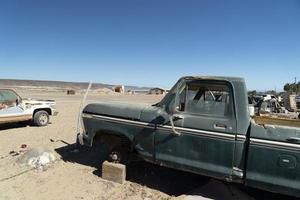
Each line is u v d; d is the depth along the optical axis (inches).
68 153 294.5
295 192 155.3
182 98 194.2
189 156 184.7
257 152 162.4
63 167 250.2
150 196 196.2
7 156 281.1
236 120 171.2
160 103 204.7
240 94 173.3
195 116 185.3
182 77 195.2
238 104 172.6
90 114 234.5
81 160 271.3
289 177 155.6
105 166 223.1
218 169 175.5
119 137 227.0
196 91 190.1
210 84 184.2
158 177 230.2
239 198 183.5
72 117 602.2
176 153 189.6
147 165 255.0
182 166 188.2
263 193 197.6
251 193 197.3
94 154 291.7
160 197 194.9
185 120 186.5
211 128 176.9
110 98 1547.7
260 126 163.5
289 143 154.4
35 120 467.2
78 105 924.0
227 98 178.2
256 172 163.5
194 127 182.4
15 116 432.8
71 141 353.7
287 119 220.7
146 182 220.2
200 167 181.3
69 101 1133.1
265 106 331.0
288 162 154.9
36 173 234.1
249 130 166.9
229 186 197.6
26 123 486.9
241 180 170.2
